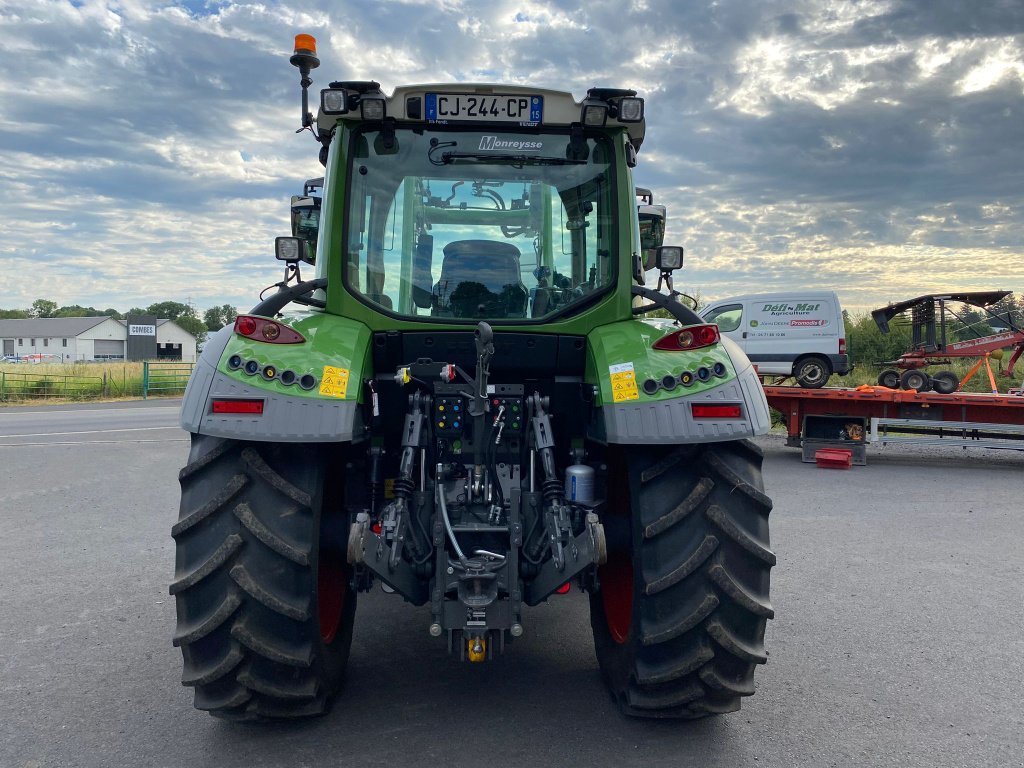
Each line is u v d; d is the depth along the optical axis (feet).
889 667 12.82
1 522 23.12
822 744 10.21
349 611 12.00
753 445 10.20
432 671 12.64
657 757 9.82
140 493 27.89
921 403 37.99
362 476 11.92
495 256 11.99
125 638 13.89
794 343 61.36
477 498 10.73
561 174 12.07
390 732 10.45
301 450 9.71
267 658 9.19
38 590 16.63
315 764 9.57
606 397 9.98
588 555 9.56
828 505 27.04
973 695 11.76
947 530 23.02
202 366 9.66
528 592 10.43
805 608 15.83
